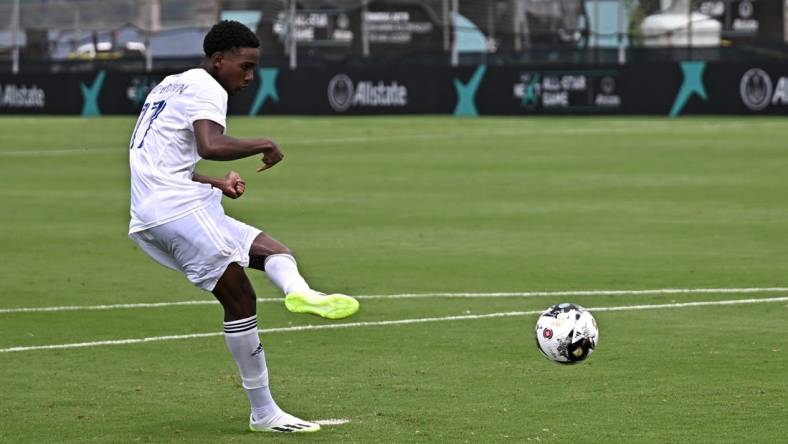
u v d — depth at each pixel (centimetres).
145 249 2397
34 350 3053
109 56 14375
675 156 7938
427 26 13950
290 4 13562
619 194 6128
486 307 3528
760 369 2755
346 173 7225
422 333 3194
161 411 2481
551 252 4466
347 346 3059
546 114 12156
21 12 14588
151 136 2331
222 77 2359
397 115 12544
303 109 12625
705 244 4609
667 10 13225
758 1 13075
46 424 2388
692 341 3045
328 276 4031
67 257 4491
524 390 2605
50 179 7131
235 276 2311
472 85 12400
